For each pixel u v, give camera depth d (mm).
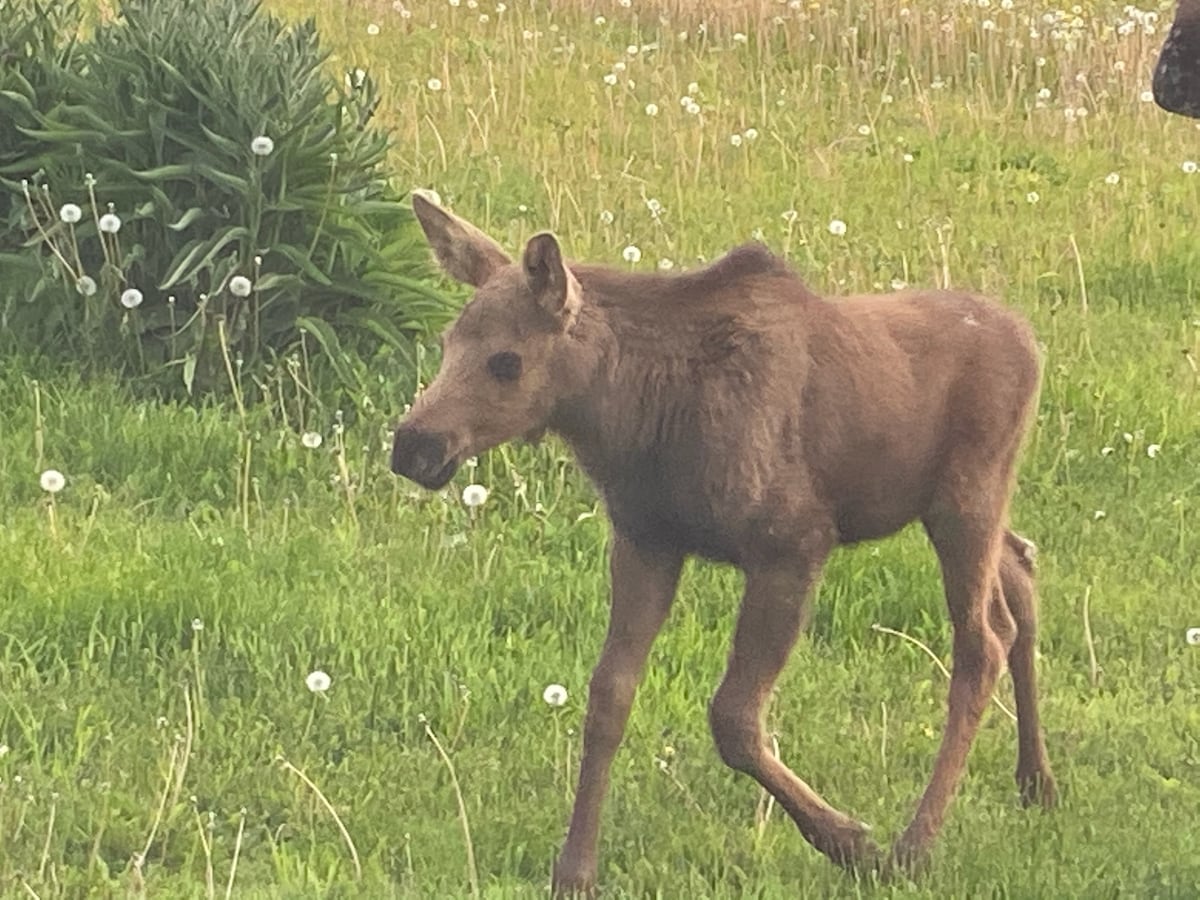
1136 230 12344
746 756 5156
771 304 5188
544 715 6332
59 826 5469
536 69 15023
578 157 12867
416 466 4852
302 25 9234
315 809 5652
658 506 5129
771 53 16297
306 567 7164
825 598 7340
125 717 6066
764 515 5059
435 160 12305
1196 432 9227
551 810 5719
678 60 15891
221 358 8594
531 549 7637
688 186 12578
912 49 16219
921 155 13922
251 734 6004
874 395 5238
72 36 9727
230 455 8016
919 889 5238
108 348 8633
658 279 5152
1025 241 12148
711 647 6902
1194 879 5359
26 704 6012
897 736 6387
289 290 8734
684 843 5547
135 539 7191
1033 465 8711
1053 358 9977
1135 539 8164
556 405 5027
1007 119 15070
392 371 8719
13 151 9156
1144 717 6609
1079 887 5277
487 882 5309
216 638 6539
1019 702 5992
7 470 7684
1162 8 18625
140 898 5035
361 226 8891
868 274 10969
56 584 6711
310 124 8875
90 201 8867
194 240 8766
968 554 5543
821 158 13281
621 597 5234
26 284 8781
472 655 6645
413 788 5832
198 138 8867
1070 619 7344
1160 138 14719
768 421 5055
